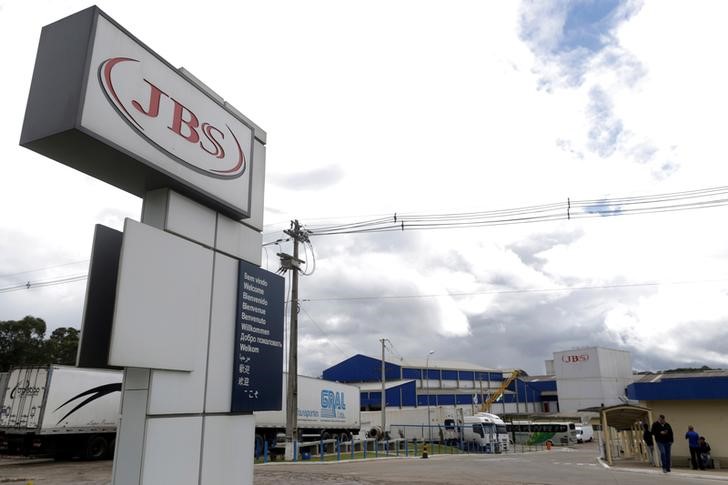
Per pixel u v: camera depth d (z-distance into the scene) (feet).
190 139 27.63
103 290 24.04
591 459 92.17
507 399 292.61
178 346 25.55
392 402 226.38
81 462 76.59
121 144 22.91
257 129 34.94
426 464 77.66
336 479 54.60
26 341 135.44
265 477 56.59
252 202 33.58
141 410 24.02
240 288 30.83
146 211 27.14
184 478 25.46
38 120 21.75
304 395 104.73
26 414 73.20
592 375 281.95
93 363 23.25
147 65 25.20
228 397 29.04
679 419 71.26
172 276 25.72
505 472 63.21
